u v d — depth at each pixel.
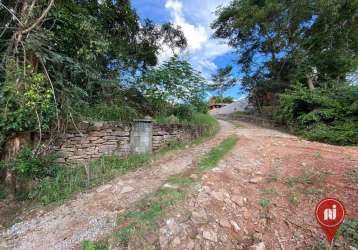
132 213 3.11
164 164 5.24
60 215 3.39
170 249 2.40
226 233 2.64
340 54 11.97
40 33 4.21
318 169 4.05
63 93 4.68
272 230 2.68
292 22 12.67
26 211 3.61
